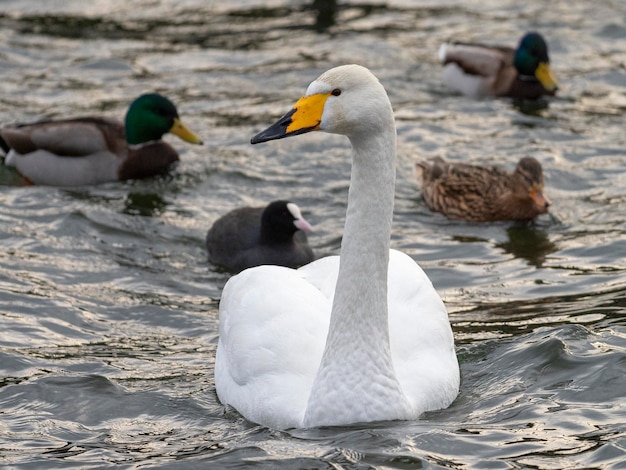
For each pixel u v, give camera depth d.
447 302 14.02
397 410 10.03
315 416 10.02
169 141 21.09
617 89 23.62
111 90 23.34
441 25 27.67
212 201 18.41
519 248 16.30
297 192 18.59
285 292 11.10
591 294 13.95
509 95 23.45
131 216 17.72
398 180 19.50
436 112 22.53
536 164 17.66
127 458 9.76
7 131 19.98
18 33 26.84
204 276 15.62
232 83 23.77
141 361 12.28
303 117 9.56
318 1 29.38
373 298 9.93
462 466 9.32
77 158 19.50
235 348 10.80
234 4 29.38
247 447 9.80
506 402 10.66
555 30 27.08
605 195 18.16
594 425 10.05
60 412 10.92
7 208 17.84
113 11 28.78
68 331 13.18
